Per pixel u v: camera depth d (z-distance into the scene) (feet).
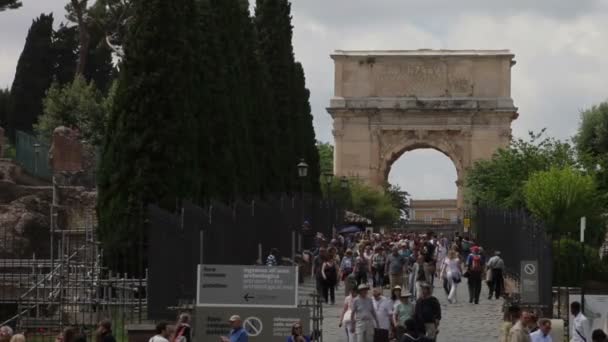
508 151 406.00
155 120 216.74
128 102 217.15
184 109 219.61
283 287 140.05
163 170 215.10
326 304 236.84
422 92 540.11
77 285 183.62
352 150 545.03
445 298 254.88
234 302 140.26
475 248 245.45
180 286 164.04
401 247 268.41
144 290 189.98
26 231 250.16
